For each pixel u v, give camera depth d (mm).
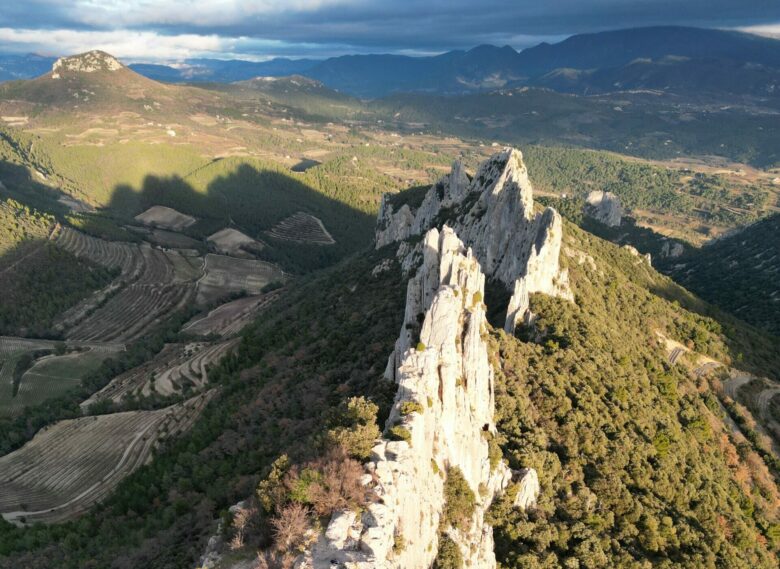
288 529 44062
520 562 60906
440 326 68125
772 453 127812
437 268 86750
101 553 96625
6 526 125312
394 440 53219
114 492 127250
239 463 98250
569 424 88250
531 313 120938
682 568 73375
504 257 144750
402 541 45719
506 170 159125
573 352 109438
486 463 65875
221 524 52281
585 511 74312
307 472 47969
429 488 54719
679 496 89000
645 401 111312
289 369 133000
